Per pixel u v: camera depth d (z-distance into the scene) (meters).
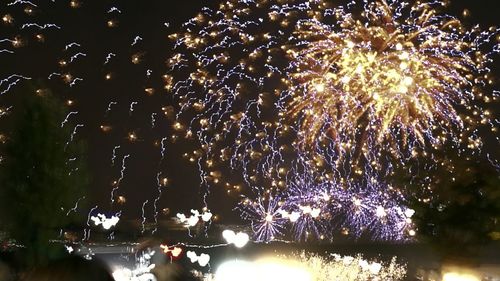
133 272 9.68
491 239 8.35
